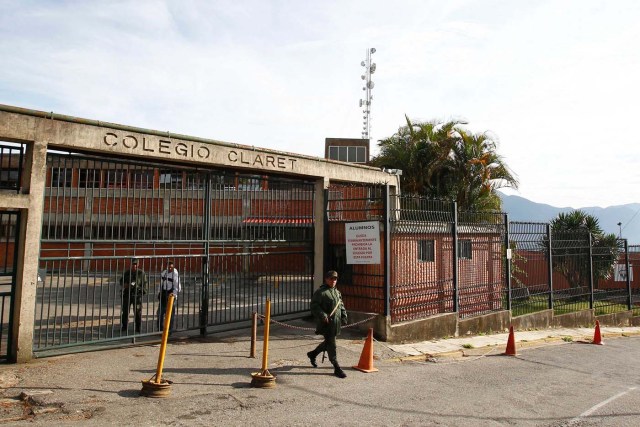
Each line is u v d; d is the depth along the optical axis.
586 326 18.34
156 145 9.49
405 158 21.91
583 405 7.29
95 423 5.46
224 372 7.82
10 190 8.08
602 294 19.55
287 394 6.93
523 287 16.03
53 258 8.30
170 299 6.69
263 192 11.78
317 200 12.73
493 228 15.03
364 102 46.12
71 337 9.61
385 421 6.04
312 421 5.90
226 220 11.07
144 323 11.66
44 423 5.42
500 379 8.73
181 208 10.27
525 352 11.90
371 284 11.59
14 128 7.80
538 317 16.27
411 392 7.44
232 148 10.66
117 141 8.96
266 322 7.45
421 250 12.45
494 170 22.31
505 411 6.76
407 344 11.27
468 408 6.79
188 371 7.75
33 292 7.99
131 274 10.07
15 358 7.82
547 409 6.99
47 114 8.15
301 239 12.48
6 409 5.82
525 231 16.34
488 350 11.63
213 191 10.91
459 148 22.06
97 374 7.32
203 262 10.55
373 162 23.00
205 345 9.67
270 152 11.39
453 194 21.42
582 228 24.38
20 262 7.97
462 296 13.68
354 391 7.29
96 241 8.86
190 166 10.52
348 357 9.46
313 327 11.68
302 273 12.52
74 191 9.38
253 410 6.16
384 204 11.27
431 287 12.57
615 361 11.47
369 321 11.31
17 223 8.09
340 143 37.91
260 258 11.67
